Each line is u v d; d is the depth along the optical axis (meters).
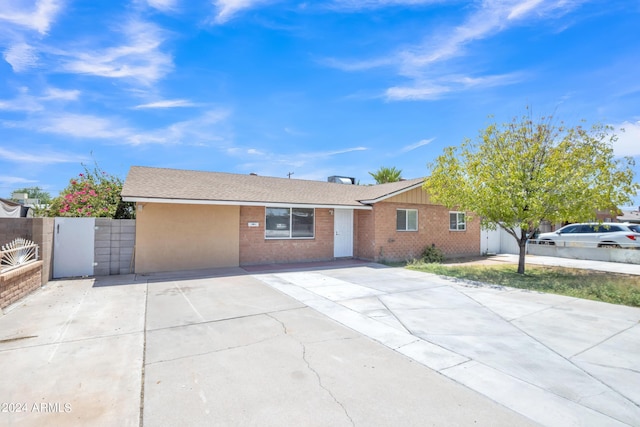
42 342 4.72
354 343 4.86
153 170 13.08
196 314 6.20
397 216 14.91
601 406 3.25
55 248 9.63
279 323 5.72
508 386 3.63
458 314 6.37
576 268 12.47
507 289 8.62
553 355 4.48
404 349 4.66
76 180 12.87
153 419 2.97
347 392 3.47
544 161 10.02
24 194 24.27
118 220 10.37
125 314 6.14
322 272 11.15
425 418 3.02
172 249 11.07
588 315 6.33
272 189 13.85
